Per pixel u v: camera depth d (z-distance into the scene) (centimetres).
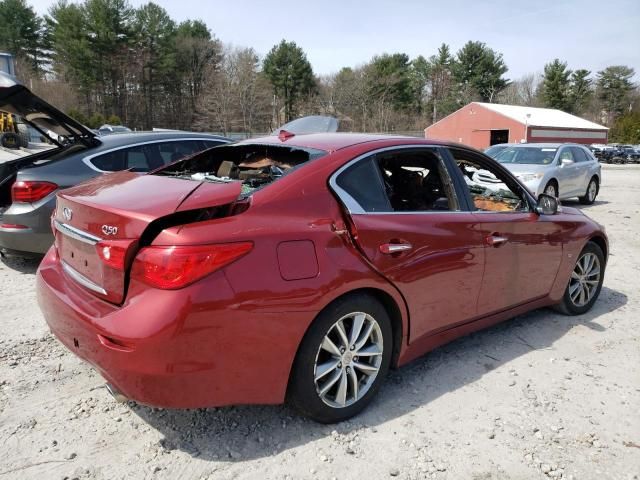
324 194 273
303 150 308
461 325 344
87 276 261
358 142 315
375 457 256
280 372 249
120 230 237
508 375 345
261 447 260
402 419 289
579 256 443
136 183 287
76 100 5494
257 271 236
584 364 365
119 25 5434
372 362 291
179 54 6162
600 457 263
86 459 248
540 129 4484
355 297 272
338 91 6688
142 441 262
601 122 8712
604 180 2216
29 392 304
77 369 334
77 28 5328
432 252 308
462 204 341
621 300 512
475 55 7412
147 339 218
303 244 253
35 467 241
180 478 237
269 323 239
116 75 5622
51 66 6016
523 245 374
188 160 375
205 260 225
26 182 494
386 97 6838
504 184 412
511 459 259
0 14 5816
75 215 270
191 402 231
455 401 310
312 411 268
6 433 265
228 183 258
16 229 495
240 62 6078
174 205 234
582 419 296
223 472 242
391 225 290
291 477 240
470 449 266
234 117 5872
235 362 235
